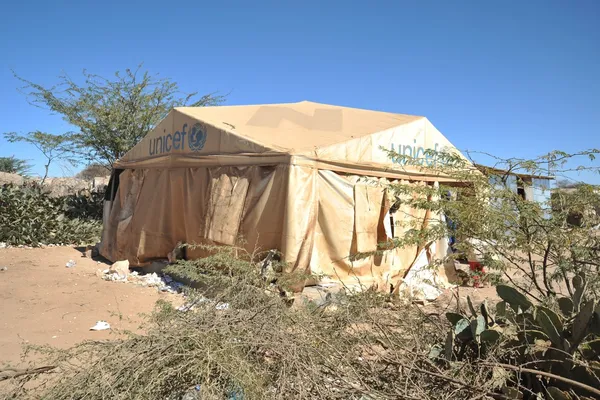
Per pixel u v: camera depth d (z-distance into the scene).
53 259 11.06
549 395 2.67
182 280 8.58
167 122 9.81
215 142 8.32
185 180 9.05
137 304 7.20
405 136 8.68
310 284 7.04
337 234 7.42
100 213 16.45
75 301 7.30
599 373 2.72
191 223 8.76
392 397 2.71
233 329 3.08
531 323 3.24
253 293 3.68
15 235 12.59
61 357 3.11
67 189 20.27
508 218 3.98
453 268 8.98
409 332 3.51
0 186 14.08
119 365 2.72
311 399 2.68
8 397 3.00
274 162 7.14
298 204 6.83
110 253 11.15
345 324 3.48
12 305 7.00
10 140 16.55
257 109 10.02
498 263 4.02
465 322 3.26
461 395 2.79
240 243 7.39
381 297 3.96
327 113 9.99
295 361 2.80
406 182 8.61
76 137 17.48
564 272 3.89
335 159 7.40
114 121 17.45
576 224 4.06
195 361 2.70
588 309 2.82
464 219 4.14
